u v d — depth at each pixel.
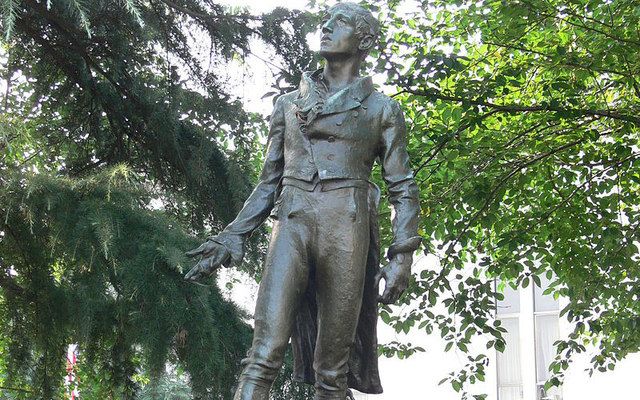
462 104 11.54
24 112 10.75
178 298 8.70
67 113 10.83
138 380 11.00
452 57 11.41
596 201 13.02
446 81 12.52
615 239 12.49
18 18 9.55
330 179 5.06
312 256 5.05
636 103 12.11
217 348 8.91
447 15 12.88
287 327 4.95
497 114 12.87
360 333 5.23
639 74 11.70
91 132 10.84
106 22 10.16
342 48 5.26
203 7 10.55
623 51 11.26
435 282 12.88
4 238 9.18
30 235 9.00
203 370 8.84
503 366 21.72
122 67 10.39
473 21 12.38
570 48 12.52
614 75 12.84
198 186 10.54
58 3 9.45
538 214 13.05
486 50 13.20
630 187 13.35
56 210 8.62
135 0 10.17
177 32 10.57
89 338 9.32
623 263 12.59
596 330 13.00
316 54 10.65
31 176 8.67
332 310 5.02
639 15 10.48
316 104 5.14
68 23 9.89
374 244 5.20
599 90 12.59
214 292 9.59
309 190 5.09
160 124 10.30
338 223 5.03
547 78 12.55
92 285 8.90
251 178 11.06
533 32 12.59
